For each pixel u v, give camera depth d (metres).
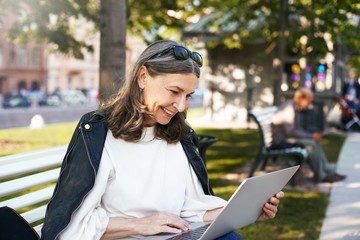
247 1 9.27
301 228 3.77
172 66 1.63
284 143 5.67
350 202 4.67
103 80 4.09
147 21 10.26
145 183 1.76
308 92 5.59
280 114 5.61
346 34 8.16
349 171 6.45
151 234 1.69
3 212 1.54
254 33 10.04
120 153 1.73
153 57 1.68
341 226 3.84
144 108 1.70
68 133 10.83
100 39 4.14
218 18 10.35
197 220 1.92
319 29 8.65
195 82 1.69
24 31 9.23
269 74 13.86
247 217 1.76
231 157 7.38
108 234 1.68
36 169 1.97
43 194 2.06
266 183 1.65
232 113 14.43
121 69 4.14
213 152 7.92
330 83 13.73
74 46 9.01
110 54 4.09
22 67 50.59
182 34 13.02
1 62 48.53
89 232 1.61
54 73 56.12
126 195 1.74
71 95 36.75
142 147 1.76
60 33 8.62
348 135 11.53
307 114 9.74
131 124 1.69
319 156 5.66
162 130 1.82
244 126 12.90
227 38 10.65
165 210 1.84
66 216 1.56
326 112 13.67
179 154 1.90
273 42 9.86
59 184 1.61
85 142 1.64
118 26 4.09
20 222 1.55
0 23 10.23
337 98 12.62
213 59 14.53
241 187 1.49
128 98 1.71
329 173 5.82
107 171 1.68
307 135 5.55
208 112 14.73
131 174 1.74
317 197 4.85
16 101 31.55
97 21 8.88
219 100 14.57
